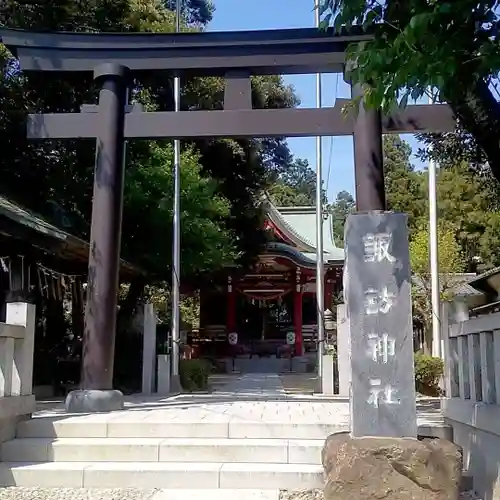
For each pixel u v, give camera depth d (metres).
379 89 4.12
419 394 13.68
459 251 23.41
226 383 16.44
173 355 12.93
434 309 15.07
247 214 19.83
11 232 8.34
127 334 13.05
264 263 24.02
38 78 12.58
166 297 21.52
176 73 8.06
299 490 5.21
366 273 5.07
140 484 5.33
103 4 13.25
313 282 25.81
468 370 5.70
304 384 15.96
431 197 15.28
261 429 6.01
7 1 11.95
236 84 7.91
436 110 7.56
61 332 12.72
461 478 4.77
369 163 7.30
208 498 4.98
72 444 5.77
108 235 7.62
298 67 7.86
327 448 4.66
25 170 13.27
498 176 5.18
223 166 18.78
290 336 24.77
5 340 5.97
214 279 22.12
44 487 5.31
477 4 3.74
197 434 6.05
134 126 7.86
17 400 6.09
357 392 4.88
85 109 7.97
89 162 13.40
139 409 7.43
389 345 4.93
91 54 7.93
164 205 14.12
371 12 4.44
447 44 3.83
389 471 4.38
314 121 7.65
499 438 4.61
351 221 5.16
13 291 9.85
